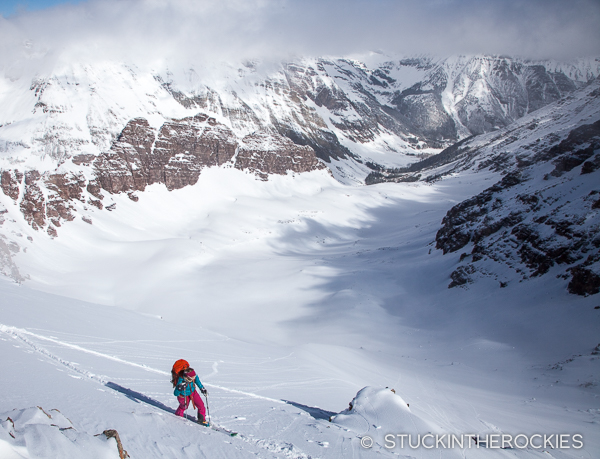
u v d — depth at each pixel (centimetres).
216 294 8481
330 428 1162
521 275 6181
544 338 4544
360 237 15688
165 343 2127
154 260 10556
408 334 5728
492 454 1307
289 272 9538
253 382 1761
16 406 676
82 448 520
